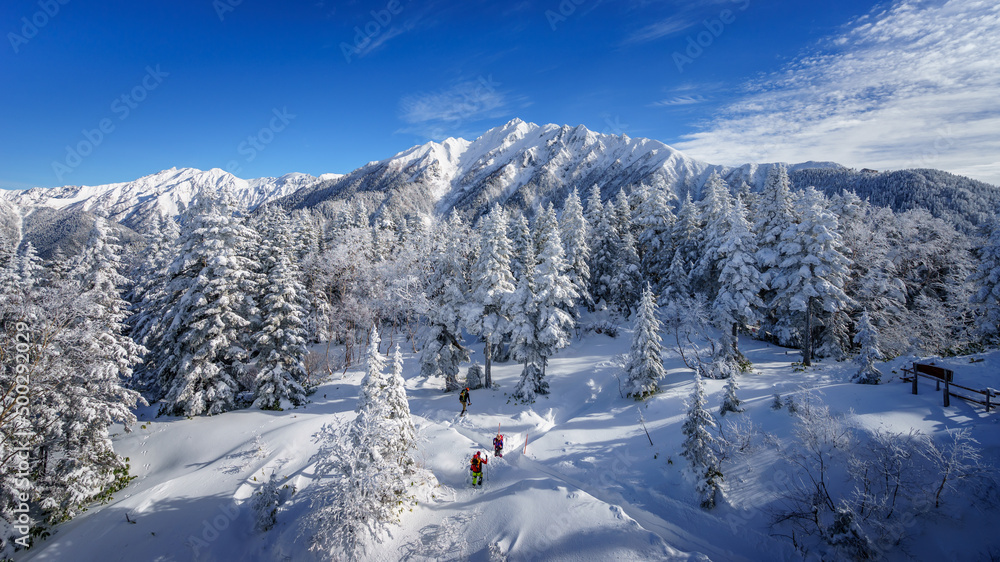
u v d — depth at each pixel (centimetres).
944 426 1344
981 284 2483
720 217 3422
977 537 1016
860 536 1050
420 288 3691
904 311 2823
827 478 1279
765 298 3291
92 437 1655
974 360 1802
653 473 1541
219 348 2234
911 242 3319
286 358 2384
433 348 2608
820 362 2617
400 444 1374
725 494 1349
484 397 2492
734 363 2408
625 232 4269
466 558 1176
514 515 1291
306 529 1266
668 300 3509
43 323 1550
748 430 1546
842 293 2498
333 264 3769
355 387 2747
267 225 3794
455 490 1513
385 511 1252
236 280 2309
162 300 2983
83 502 1560
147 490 1564
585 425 2050
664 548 1125
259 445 1823
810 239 2569
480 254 2689
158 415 2294
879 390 1686
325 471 1278
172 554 1256
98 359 1756
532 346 2491
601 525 1220
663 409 2031
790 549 1141
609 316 3809
